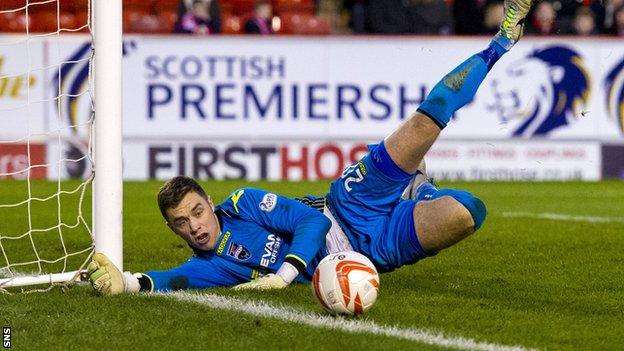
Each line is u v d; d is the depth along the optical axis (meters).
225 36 27.91
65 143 27.52
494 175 28.78
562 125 29.02
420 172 11.67
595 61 29.11
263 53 28.05
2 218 18.92
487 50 10.62
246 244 10.73
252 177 28.16
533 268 12.81
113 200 10.63
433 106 10.27
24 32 29.72
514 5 10.61
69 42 27.36
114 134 10.62
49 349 8.29
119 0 10.64
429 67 28.64
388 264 10.81
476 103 28.62
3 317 9.34
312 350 8.12
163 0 32.06
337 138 28.38
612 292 10.97
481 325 9.04
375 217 10.77
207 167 28.02
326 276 9.23
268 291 10.33
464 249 14.66
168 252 14.39
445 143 28.58
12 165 27.28
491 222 18.58
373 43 28.41
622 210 21.19
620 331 8.95
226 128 28.02
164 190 10.52
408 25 29.34
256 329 8.80
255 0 30.14
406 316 9.35
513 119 28.77
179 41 27.78
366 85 28.44
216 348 8.23
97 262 10.29
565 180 28.98
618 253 14.32
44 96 27.20
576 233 16.83
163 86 27.78
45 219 18.83
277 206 10.67
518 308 9.92
